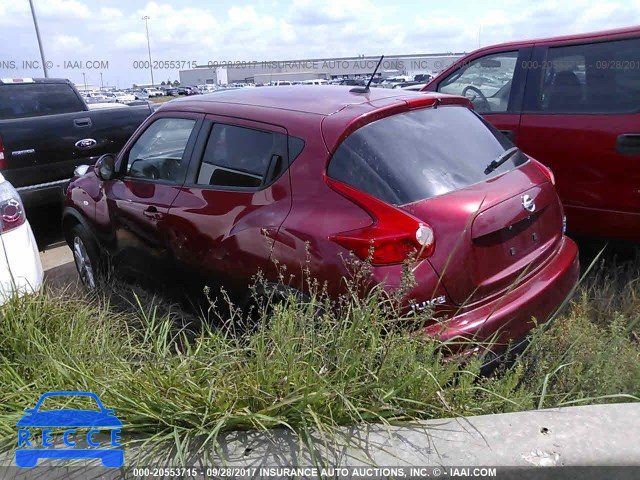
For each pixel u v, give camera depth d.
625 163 4.25
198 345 2.76
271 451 2.20
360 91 3.65
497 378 2.86
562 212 3.66
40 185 6.45
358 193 2.89
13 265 3.61
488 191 3.07
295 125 3.21
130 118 7.25
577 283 3.26
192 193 3.67
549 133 4.70
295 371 2.41
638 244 4.43
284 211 3.09
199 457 2.19
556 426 2.24
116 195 4.31
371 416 2.34
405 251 2.72
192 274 3.65
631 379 2.77
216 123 3.67
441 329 2.71
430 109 3.49
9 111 7.30
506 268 3.03
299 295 2.94
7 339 3.07
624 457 2.08
